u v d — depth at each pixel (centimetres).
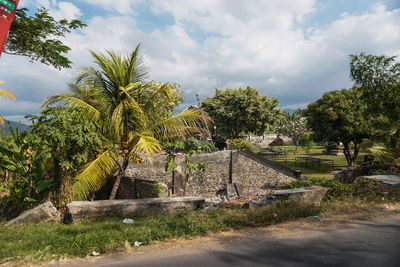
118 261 381
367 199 770
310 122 2838
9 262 379
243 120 4541
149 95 907
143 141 813
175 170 1452
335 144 3131
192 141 950
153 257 394
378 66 1246
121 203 677
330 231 492
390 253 367
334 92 2658
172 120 898
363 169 1311
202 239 484
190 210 742
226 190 1641
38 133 735
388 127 1281
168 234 497
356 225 527
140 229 527
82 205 645
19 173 909
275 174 1845
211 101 4709
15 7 397
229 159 1725
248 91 4634
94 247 429
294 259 364
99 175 849
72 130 751
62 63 972
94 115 851
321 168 2728
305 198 749
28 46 896
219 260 375
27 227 586
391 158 1297
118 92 862
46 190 837
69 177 798
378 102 1290
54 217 694
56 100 814
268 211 636
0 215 862
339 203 725
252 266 348
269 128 5056
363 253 372
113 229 539
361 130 2325
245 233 515
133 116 868
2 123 1130
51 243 457
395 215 601
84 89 894
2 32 380
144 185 1216
